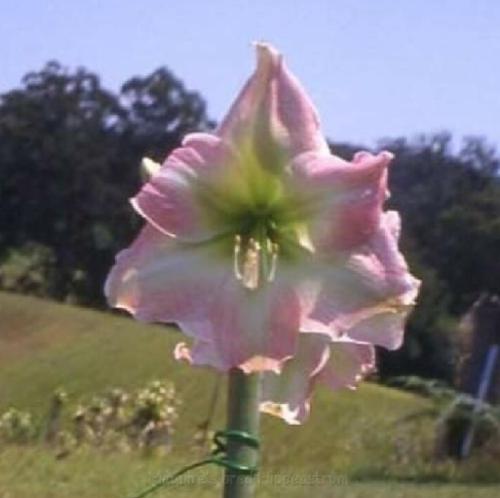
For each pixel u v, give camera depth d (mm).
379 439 25484
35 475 17859
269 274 2691
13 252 76375
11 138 75500
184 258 2701
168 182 2705
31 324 58719
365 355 2795
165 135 71750
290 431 23234
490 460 23078
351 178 2693
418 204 53281
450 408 24922
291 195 2705
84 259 74438
